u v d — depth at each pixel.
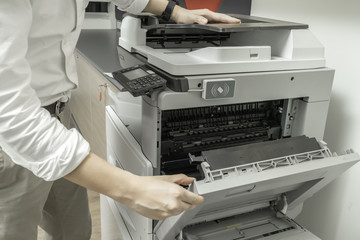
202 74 0.70
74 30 0.71
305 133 0.86
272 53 0.85
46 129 0.50
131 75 0.74
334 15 1.06
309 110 0.83
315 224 1.26
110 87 1.34
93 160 0.54
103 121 1.63
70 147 0.51
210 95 0.69
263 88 0.75
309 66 0.81
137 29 0.92
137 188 0.55
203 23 0.85
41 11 0.59
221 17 0.90
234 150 0.71
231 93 0.71
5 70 0.45
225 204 0.78
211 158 0.68
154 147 0.73
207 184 0.62
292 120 0.86
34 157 0.50
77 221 1.11
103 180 0.54
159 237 0.78
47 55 0.68
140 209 0.57
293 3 1.22
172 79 0.68
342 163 0.72
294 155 0.73
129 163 0.87
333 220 1.18
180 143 0.77
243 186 0.65
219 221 0.86
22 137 0.48
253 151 0.72
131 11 0.95
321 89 0.82
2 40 0.45
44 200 0.82
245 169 0.68
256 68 0.74
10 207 0.74
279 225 0.86
